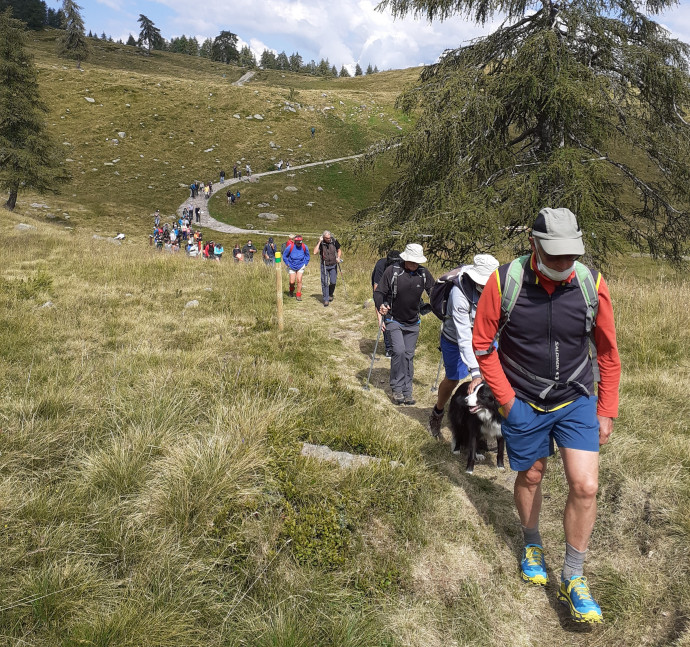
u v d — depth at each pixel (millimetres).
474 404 3418
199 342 6359
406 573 2658
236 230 38281
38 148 32938
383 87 89125
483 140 11570
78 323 6797
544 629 2451
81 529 2564
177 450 3201
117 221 37562
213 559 2521
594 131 11109
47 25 137625
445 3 12398
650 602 2473
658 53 11625
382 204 14094
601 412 2377
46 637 1999
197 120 58500
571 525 2391
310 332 7406
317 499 3033
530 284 2285
